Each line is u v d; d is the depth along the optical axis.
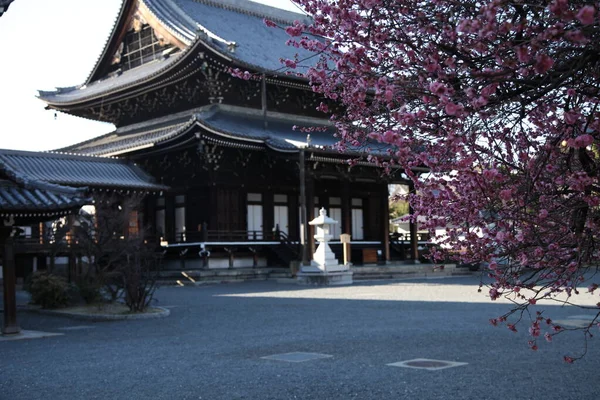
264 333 19.59
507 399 10.34
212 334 19.80
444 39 5.99
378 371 12.98
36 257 45.06
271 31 65.50
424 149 6.70
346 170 51.22
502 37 5.48
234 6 65.94
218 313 26.14
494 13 4.65
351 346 16.47
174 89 55.88
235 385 12.01
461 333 18.36
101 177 48.78
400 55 6.20
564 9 4.32
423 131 6.31
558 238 6.32
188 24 57.97
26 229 42.94
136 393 11.62
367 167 51.88
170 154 54.25
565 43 5.76
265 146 50.25
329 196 59.31
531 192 6.19
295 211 57.44
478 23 4.74
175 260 52.53
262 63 53.81
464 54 5.77
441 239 7.93
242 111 55.44
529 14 5.86
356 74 6.31
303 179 47.34
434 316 23.02
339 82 7.04
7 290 21.22
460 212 6.73
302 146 46.69
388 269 49.97
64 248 34.81
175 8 59.31
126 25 61.16
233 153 52.53
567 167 6.02
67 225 35.62
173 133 48.81
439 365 13.50
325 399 10.71
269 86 55.00
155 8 57.97
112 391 11.87
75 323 24.55
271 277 49.56
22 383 12.97
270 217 55.31
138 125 60.75
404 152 5.91
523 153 6.43
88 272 30.98
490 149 6.30
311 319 23.05
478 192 6.39
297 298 32.62
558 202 6.34
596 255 6.50
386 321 21.81
